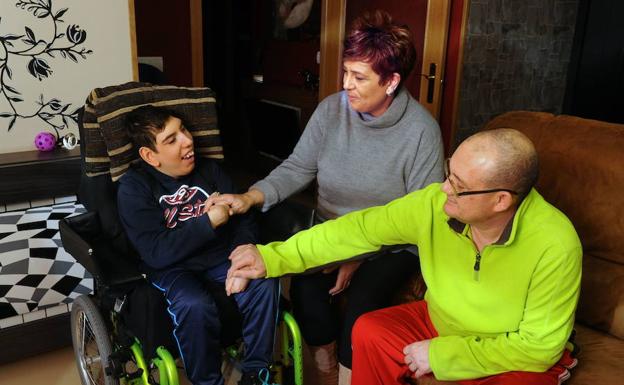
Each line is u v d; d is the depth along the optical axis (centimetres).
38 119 225
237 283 141
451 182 116
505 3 353
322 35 368
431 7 326
